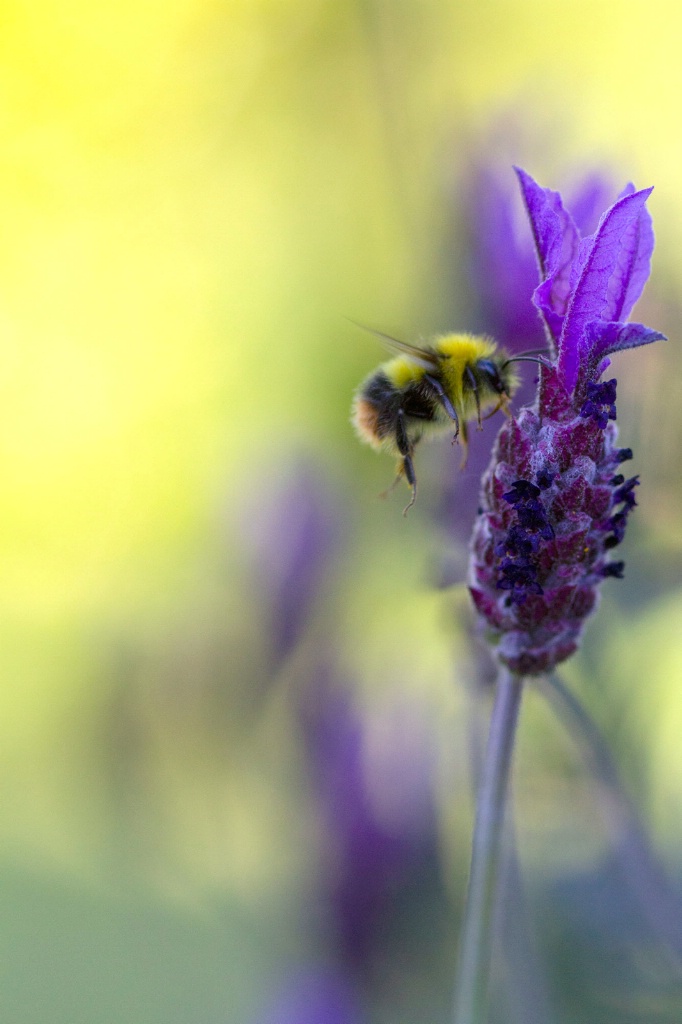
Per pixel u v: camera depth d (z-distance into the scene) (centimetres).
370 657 35
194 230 68
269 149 64
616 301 27
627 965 34
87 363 70
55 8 68
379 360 57
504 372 31
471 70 54
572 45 59
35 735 54
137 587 61
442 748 34
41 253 72
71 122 70
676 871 34
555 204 27
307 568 36
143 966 45
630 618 34
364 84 59
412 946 34
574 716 33
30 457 68
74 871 50
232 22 65
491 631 28
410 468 32
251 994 41
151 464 67
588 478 27
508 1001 34
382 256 57
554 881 34
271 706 36
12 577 65
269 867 35
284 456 37
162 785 37
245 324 63
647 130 61
